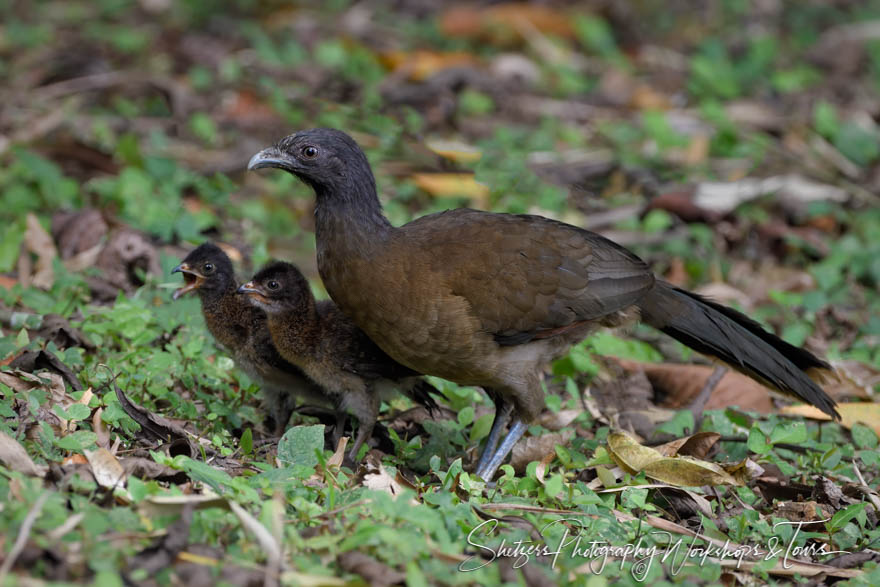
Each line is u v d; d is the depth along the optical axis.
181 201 14.97
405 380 10.51
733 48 23.56
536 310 9.98
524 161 16.80
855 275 15.31
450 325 9.77
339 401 10.35
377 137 16.25
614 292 10.38
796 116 20.42
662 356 13.26
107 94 19.31
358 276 9.73
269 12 23.34
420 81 19.64
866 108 21.19
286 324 10.00
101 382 9.88
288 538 7.39
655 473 9.53
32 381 9.42
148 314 11.20
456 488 9.11
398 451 10.23
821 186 17.42
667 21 24.48
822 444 10.95
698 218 16.08
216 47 21.22
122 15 23.14
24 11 23.11
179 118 18.36
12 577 6.37
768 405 12.06
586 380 12.14
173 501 7.39
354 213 9.80
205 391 10.87
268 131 17.77
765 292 14.97
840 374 12.23
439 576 7.22
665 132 18.16
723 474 9.38
